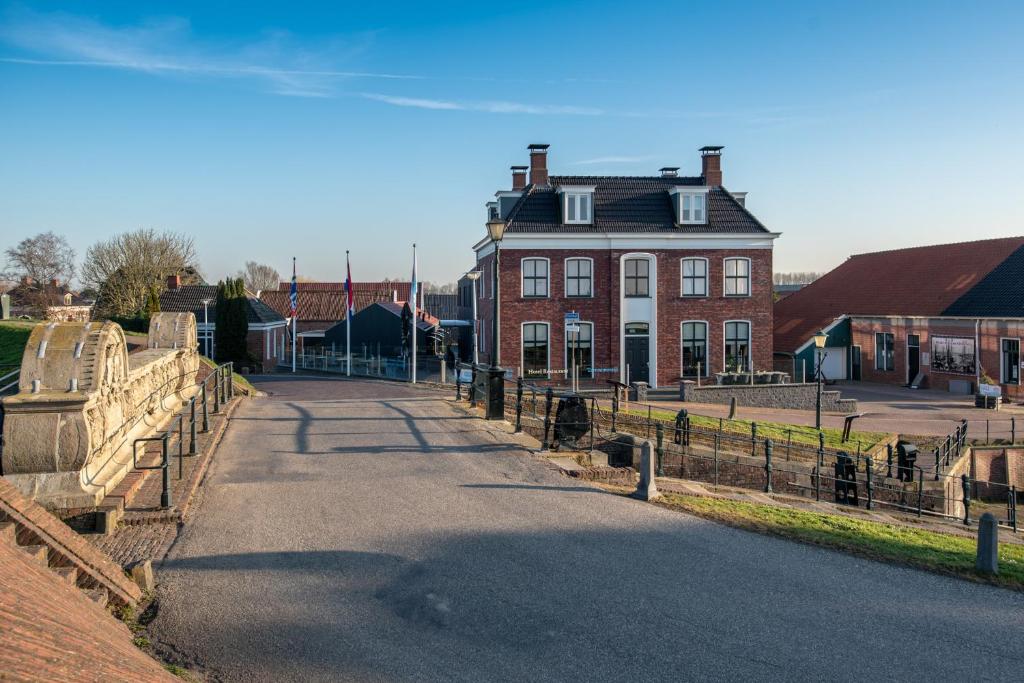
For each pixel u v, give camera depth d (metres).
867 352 47.94
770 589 8.84
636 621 7.77
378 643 7.06
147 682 5.17
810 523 12.10
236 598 7.94
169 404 17.58
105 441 10.71
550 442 16.83
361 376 42.91
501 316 37.66
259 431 18.05
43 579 6.04
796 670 6.89
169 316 20.20
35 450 9.45
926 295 46.38
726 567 9.48
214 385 21.27
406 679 6.43
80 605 6.24
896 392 42.19
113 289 66.94
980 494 25.64
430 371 45.09
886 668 7.02
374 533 10.16
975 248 47.78
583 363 38.12
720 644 7.35
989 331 39.56
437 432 18.02
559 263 37.88
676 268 38.47
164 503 10.45
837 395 35.00
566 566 9.22
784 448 21.09
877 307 49.16
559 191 38.16
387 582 8.51
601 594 8.41
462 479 13.33
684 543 10.31
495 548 9.76
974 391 40.59
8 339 28.72
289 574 8.63
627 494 12.80
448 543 9.88
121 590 7.51
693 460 19.19
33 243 77.31
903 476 20.98
